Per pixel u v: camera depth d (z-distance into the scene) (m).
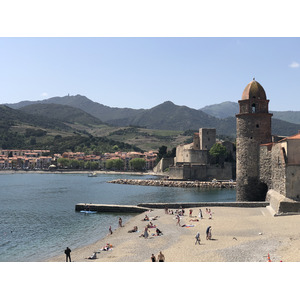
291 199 56.69
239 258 34.69
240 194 73.00
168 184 149.12
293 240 39.66
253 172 71.50
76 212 77.69
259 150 70.81
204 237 46.22
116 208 76.50
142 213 71.50
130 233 53.34
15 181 191.00
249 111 72.12
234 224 52.66
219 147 171.75
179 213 65.19
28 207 87.94
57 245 49.25
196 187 140.38
